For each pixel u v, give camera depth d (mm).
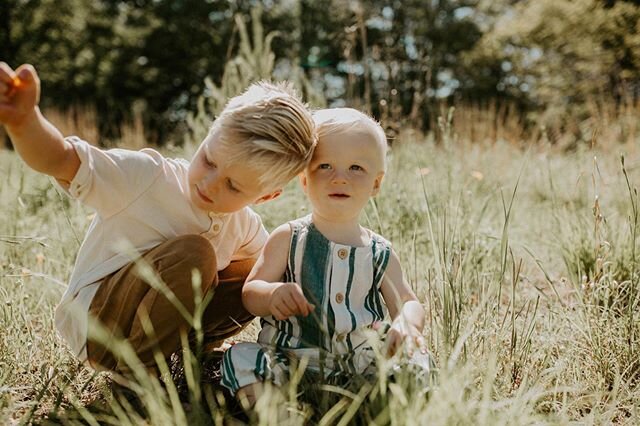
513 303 2023
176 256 1712
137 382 1768
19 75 1510
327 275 1800
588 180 4590
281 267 1831
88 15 25031
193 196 1831
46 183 3959
